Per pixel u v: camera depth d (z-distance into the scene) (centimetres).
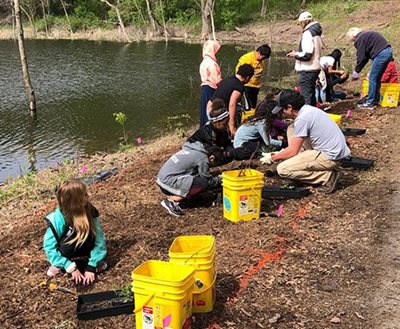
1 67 2392
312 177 616
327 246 489
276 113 599
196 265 377
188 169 575
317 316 388
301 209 572
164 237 523
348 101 1148
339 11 3378
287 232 515
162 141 1127
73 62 2553
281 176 623
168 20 4206
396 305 399
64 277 463
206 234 521
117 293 416
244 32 3709
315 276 440
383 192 606
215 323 380
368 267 451
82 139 1211
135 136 1215
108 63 2509
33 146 1166
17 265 500
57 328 388
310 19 906
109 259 488
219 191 620
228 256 475
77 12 4612
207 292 385
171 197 583
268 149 707
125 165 909
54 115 1460
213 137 586
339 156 597
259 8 4072
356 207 571
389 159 719
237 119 788
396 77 1041
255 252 480
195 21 4147
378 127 888
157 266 376
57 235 449
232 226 536
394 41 2091
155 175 771
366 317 385
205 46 842
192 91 1752
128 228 555
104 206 643
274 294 416
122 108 1523
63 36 4128
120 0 4412
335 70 1176
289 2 4003
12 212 743
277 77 1861
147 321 352
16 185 870
